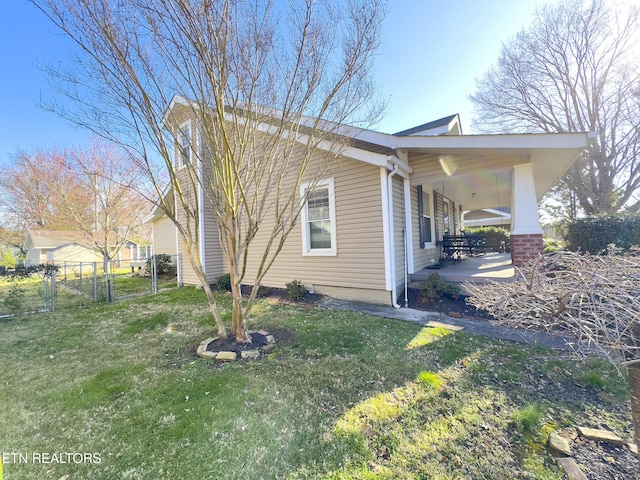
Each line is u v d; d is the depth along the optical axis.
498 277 5.82
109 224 13.80
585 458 1.89
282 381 2.94
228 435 2.17
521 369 3.12
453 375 3.00
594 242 7.22
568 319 1.52
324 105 3.87
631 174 14.12
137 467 1.89
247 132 3.93
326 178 6.71
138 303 7.17
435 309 5.68
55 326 5.27
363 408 2.46
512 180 5.88
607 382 2.81
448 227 10.91
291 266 7.42
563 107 15.24
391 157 5.54
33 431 2.27
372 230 6.12
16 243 20.41
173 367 3.36
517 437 2.10
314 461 1.92
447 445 2.03
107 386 2.93
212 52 2.99
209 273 9.09
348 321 4.97
